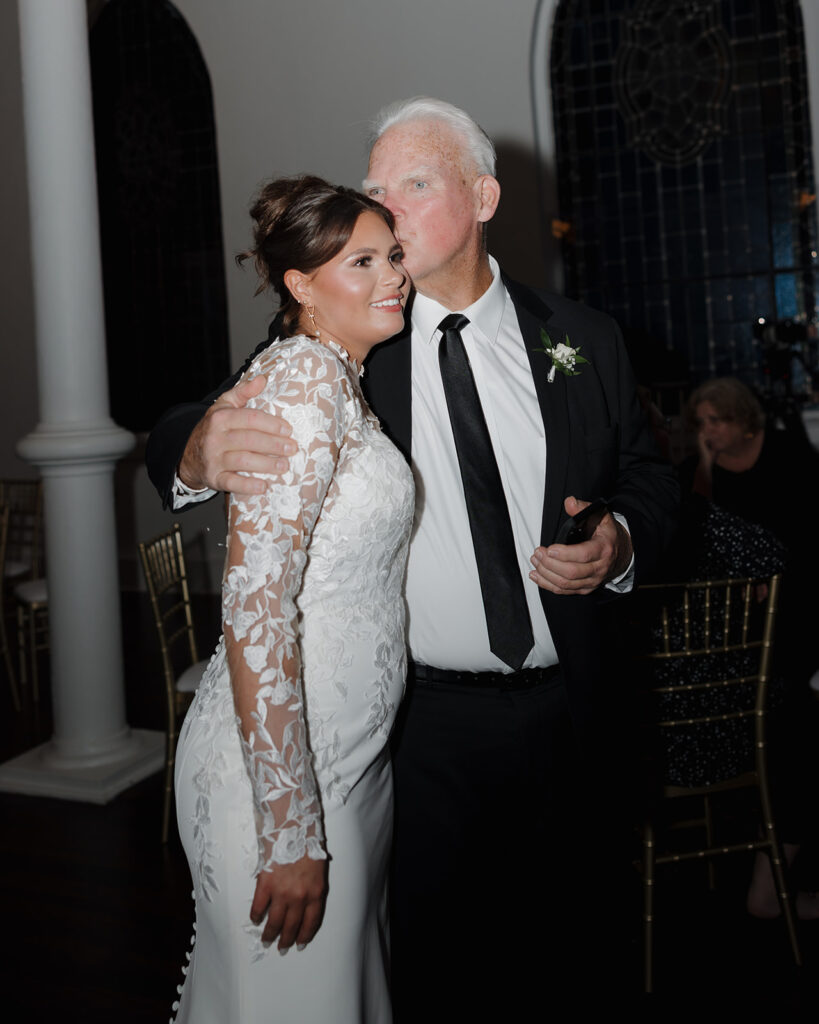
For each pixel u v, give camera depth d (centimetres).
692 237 659
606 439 201
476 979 206
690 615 258
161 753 427
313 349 150
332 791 158
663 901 311
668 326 668
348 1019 160
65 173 406
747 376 655
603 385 208
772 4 627
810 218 634
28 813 389
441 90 673
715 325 659
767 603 264
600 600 197
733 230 650
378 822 172
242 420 144
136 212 766
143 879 337
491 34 657
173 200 757
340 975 159
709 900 311
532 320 205
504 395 200
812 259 637
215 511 710
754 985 270
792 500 366
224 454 143
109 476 420
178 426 182
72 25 404
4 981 284
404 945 200
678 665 265
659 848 337
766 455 373
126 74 759
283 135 707
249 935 156
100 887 333
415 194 186
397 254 165
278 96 705
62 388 409
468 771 200
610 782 210
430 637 196
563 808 203
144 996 276
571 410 199
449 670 198
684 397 666
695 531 262
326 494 153
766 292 647
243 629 142
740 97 639
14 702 515
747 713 269
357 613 160
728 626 266
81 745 412
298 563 145
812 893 296
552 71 672
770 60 632
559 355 199
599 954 276
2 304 775
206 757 161
